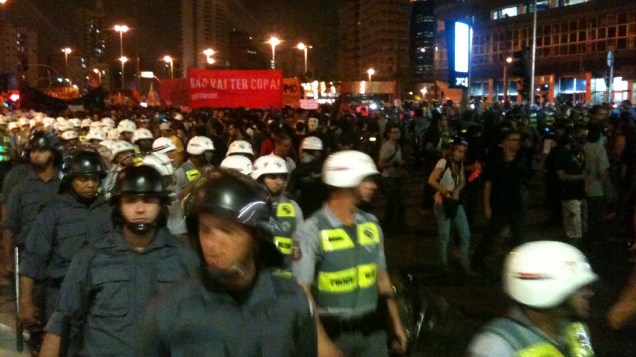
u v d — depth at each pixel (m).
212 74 23.55
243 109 21.28
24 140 16.27
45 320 5.16
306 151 8.55
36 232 4.89
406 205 16.19
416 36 130.75
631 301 5.12
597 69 64.50
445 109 27.86
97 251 3.70
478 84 82.50
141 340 2.36
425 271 9.45
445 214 9.09
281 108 23.80
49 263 4.95
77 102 31.12
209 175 2.42
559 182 10.16
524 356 2.65
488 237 9.16
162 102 30.00
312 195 7.04
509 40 76.50
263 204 2.36
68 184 4.96
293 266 4.26
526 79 25.89
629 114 14.52
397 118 23.41
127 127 13.64
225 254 2.30
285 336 2.34
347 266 4.27
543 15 70.50
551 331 2.73
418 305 5.52
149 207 3.67
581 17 66.38
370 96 58.69
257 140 14.00
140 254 3.70
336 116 22.56
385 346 4.44
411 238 11.97
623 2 61.22
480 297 8.12
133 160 5.62
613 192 12.05
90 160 4.92
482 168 10.62
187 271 3.66
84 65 127.56
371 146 15.22
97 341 3.60
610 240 11.38
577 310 2.76
